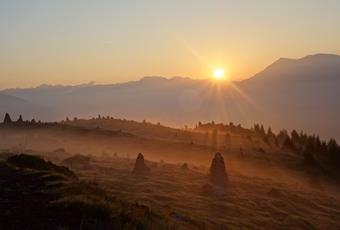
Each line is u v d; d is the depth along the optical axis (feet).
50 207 78.38
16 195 89.86
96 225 69.46
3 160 164.45
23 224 67.92
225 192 239.91
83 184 103.96
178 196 205.05
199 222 126.82
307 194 295.89
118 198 99.55
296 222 198.39
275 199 246.88
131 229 70.23
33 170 127.75
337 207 267.39
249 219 187.73
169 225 85.05
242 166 488.02
